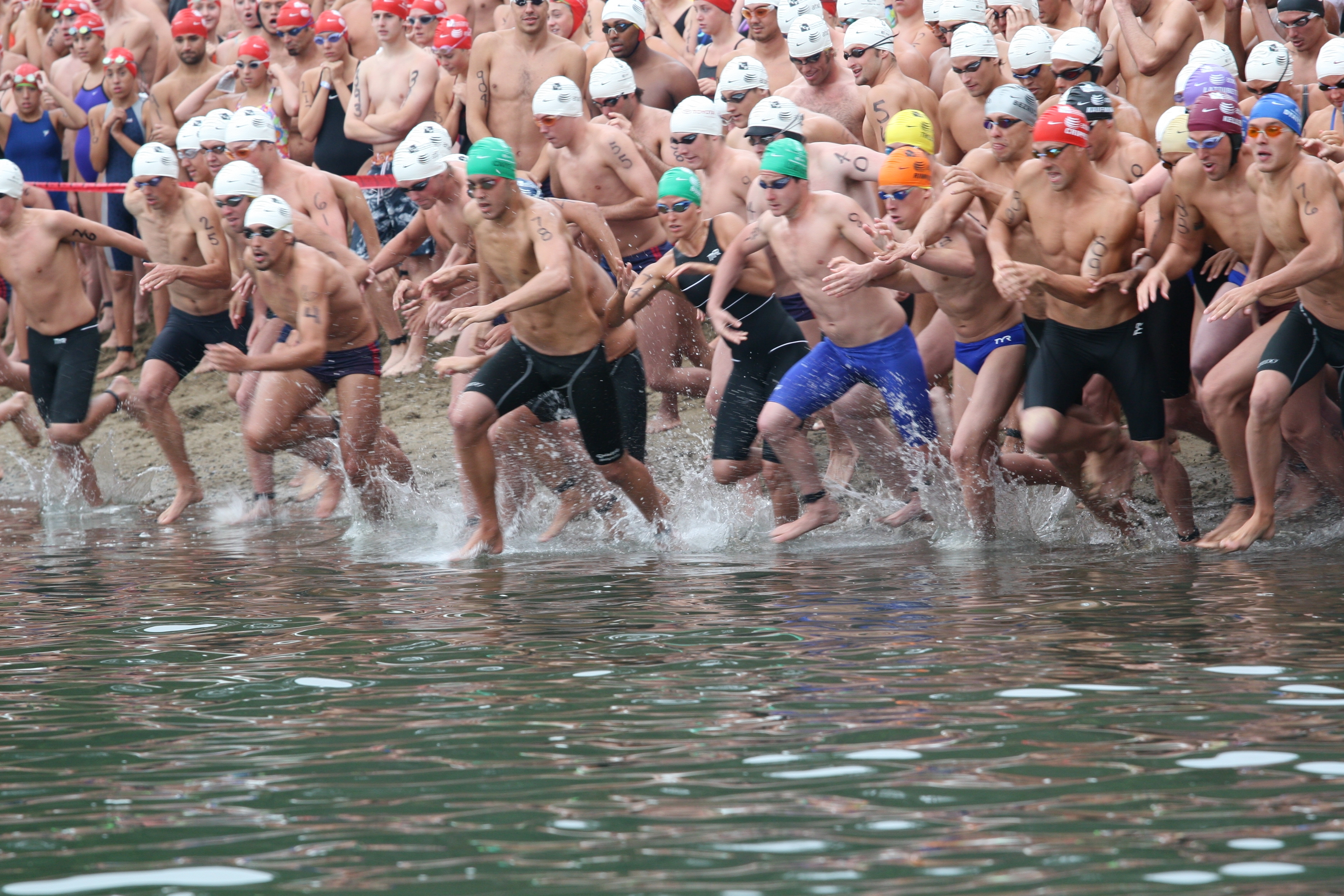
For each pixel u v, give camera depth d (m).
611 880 9.25
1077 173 22.77
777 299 26.98
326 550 25.83
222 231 31.52
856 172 27.08
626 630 17.20
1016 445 28.16
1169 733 12.26
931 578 20.69
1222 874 9.16
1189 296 24.20
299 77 40.19
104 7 43.66
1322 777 10.97
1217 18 30.33
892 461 26.50
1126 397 23.45
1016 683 14.07
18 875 9.51
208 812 10.70
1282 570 20.48
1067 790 10.83
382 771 11.64
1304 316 22.70
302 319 28.14
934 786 10.98
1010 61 26.61
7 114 44.06
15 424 36.22
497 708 13.54
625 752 12.06
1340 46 24.22
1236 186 22.34
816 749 12.02
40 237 32.41
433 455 35.97
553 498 30.17
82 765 11.93
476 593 20.42
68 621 18.52
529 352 24.77
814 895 8.96
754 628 17.14
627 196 30.84
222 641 16.98
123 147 41.00
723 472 26.52
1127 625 16.75
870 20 29.59
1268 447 22.56
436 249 39.38
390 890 9.16
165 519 31.02
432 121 38.22
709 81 34.44
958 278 24.34
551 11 36.22
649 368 31.39
